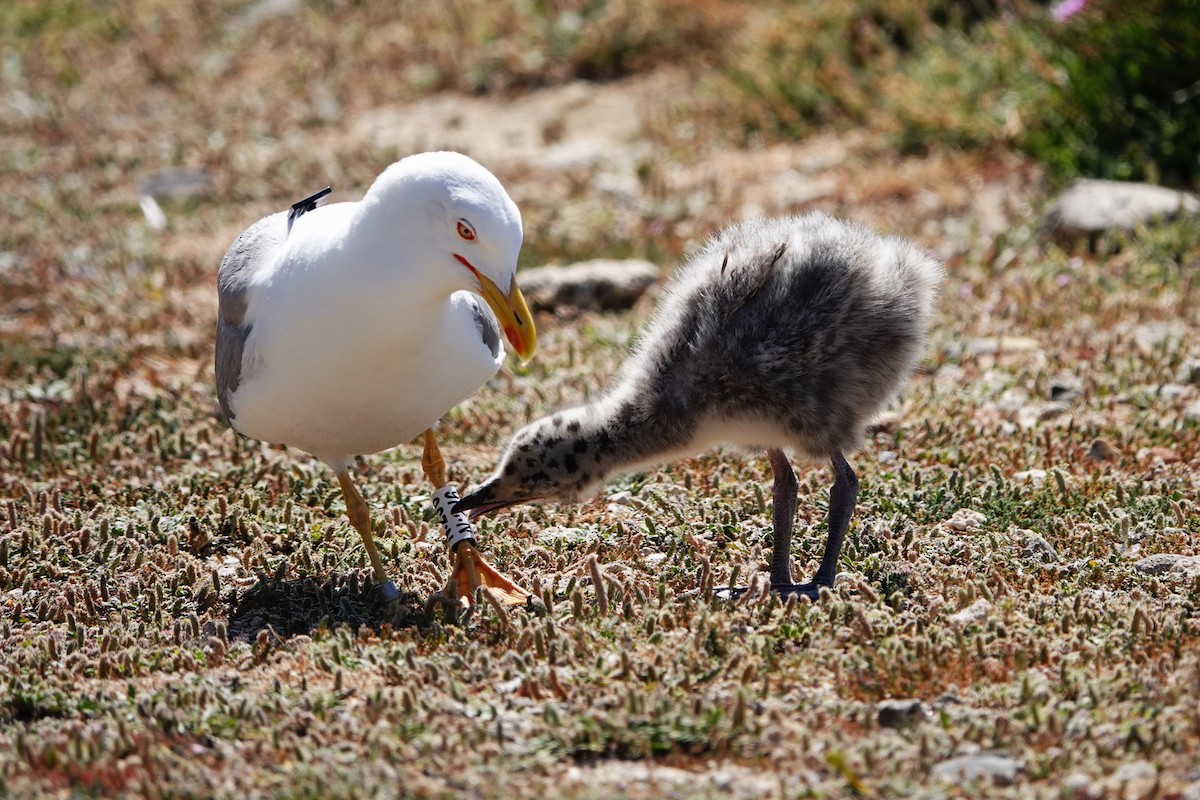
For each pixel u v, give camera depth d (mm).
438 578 10633
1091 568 10258
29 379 16109
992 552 10555
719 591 10148
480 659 8977
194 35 32219
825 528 11180
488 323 10992
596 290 17984
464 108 27781
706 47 28016
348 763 7801
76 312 18766
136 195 24203
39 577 10945
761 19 27328
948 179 21516
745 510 11656
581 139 25516
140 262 20812
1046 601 9625
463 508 10516
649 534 11250
